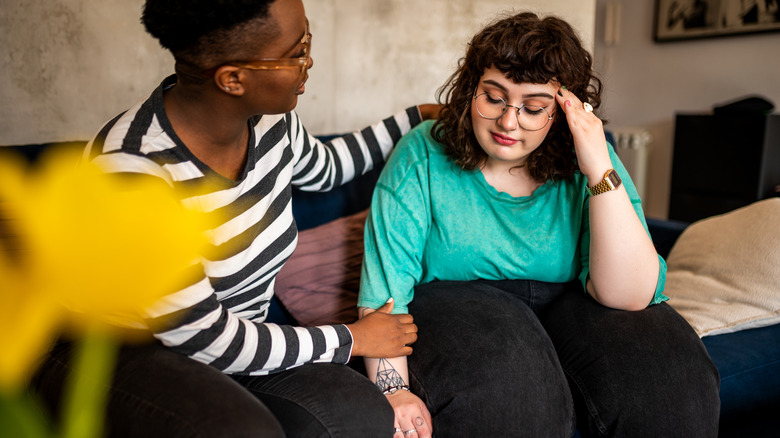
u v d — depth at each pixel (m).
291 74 0.91
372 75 2.14
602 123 1.30
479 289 1.26
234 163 1.01
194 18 0.82
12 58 1.55
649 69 4.45
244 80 0.89
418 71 2.25
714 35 3.97
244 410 0.80
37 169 1.17
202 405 0.80
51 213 0.50
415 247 1.27
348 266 1.49
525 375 1.07
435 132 1.30
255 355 0.94
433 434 1.07
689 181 3.78
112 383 0.86
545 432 1.05
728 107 3.50
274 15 0.85
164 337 0.88
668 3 4.22
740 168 3.50
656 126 4.48
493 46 1.13
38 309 0.43
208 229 0.97
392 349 1.09
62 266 0.46
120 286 0.47
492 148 1.20
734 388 1.29
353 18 2.04
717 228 1.69
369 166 1.49
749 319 1.41
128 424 0.81
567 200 1.28
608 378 1.12
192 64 0.87
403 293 1.24
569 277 1.33
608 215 1.16
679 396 1.08
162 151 0.90
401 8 2.14
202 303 0.89
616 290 1.19
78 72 1.64
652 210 4.60
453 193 1.29
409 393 1.08
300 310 1.39
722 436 1.27
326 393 0.94
